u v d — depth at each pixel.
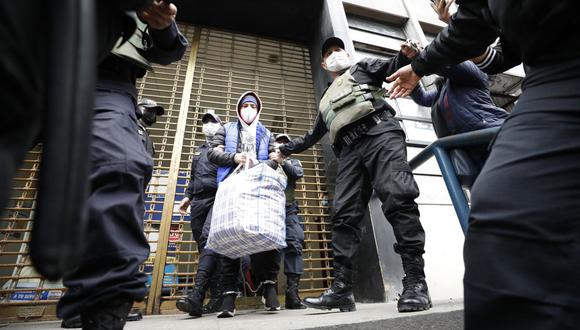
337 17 3.47
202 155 2.50
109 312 0.65
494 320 0.39
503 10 0.50
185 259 2.83
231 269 1.82
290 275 2.25
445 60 0.83
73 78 0.21
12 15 0.22
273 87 3.67
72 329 1.54
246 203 1.42
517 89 4.22
